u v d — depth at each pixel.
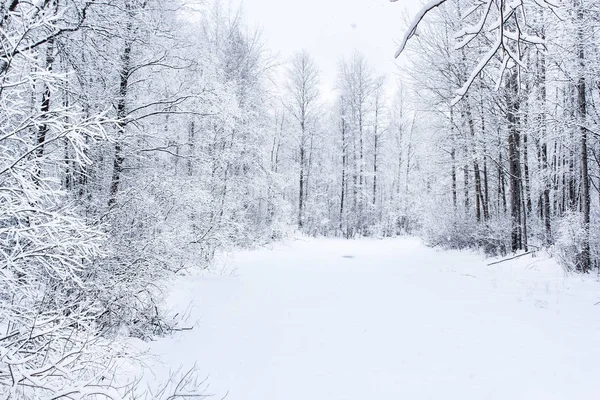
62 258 2.75
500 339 5.09
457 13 13.13
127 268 5.45
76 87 5.62
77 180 6.23
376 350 4.91
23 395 2.51
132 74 8.08
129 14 6.29
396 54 2.35
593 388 3.62
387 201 36.00
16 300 3.10
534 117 9.58
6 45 3.00
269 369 4.35
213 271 11.25
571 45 8.05
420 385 3.89
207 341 5.33
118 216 5.89
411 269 12.43
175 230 7.68
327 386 3.92
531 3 7.32
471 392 3.69
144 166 8.06
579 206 12.96
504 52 2.35
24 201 2.66
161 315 6.09
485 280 9.54
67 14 5.19
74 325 3.33
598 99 9.01
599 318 5.81
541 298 7.21
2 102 2.69
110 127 6.51
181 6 7.96
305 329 5.87
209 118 9.33
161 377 4.02
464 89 2.41
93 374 3.16
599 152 10.92
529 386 3.73
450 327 5.74
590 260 9.19
